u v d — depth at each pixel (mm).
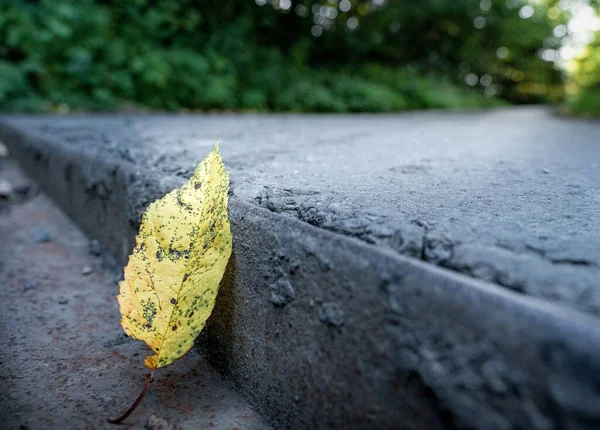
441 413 82
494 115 1182
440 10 1936
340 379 102
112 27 974
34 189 376
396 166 234
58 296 205
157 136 363
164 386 142
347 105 1314
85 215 273
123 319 125
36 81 860
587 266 90
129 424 124
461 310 81
